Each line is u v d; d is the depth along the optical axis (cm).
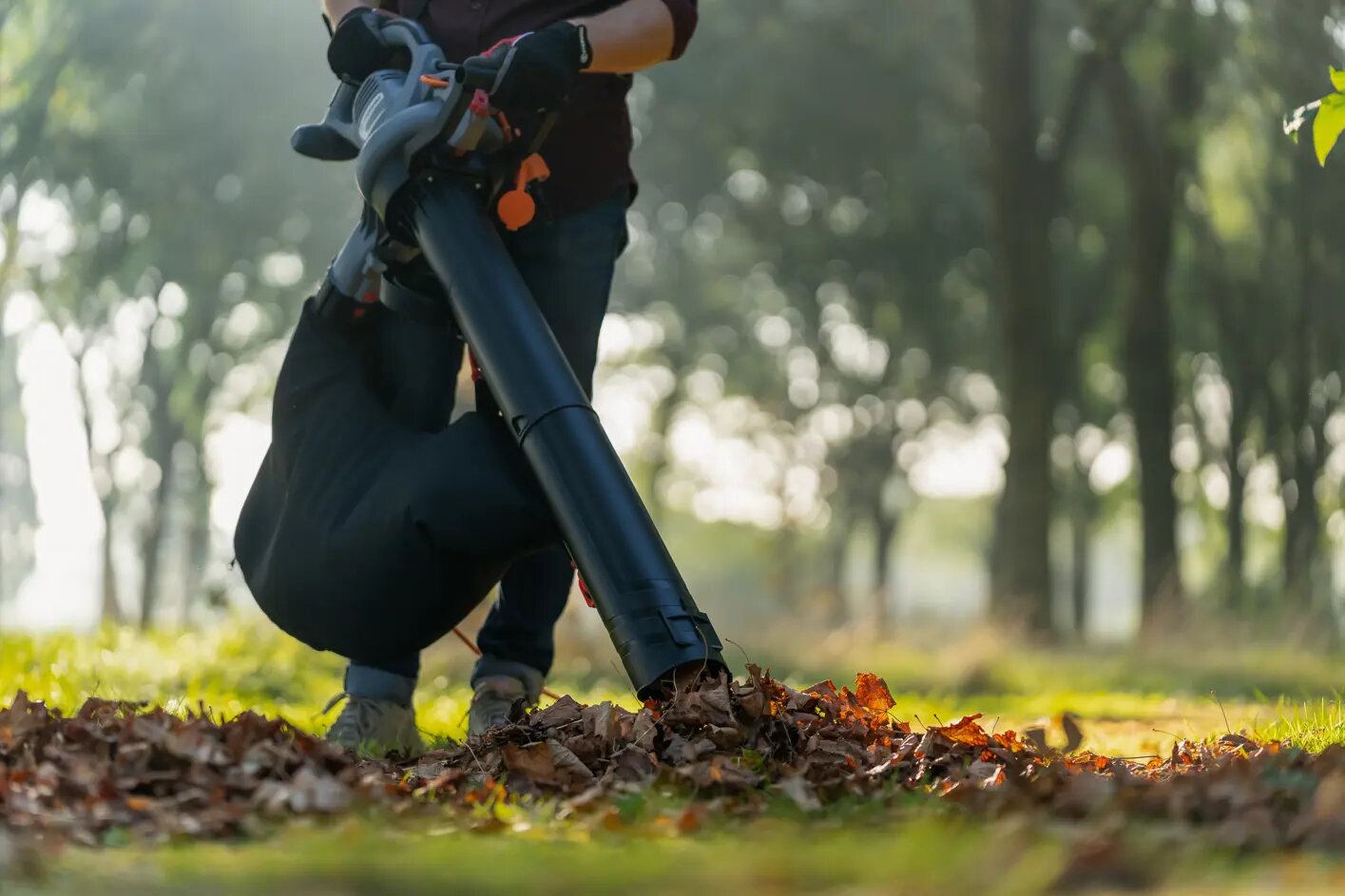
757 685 278
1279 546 2458
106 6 1883
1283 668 1189
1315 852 183
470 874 162
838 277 2634
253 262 2200
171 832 206
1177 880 158
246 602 1149
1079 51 1792
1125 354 1930
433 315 320
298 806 222
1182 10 1689
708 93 2328
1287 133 353
